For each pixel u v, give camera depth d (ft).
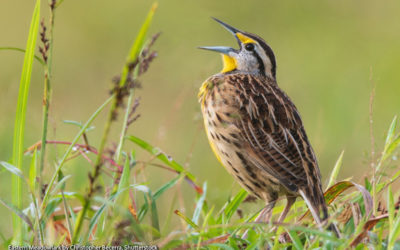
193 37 77.10
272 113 32.01
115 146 28.14
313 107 62.23
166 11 80.23
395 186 36.91
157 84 64.23
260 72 38.09
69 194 26.27
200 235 23.53
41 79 70.90
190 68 67.46
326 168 50.78
